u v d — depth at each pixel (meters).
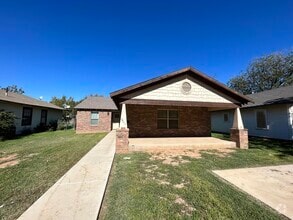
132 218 2.78
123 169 5.33
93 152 7.81
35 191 3.81
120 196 3.55
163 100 8.77
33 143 10.50
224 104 9.30
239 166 5.72
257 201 3.34
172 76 8.84
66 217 2.74
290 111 11.45
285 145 9.91
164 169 5.31
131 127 12.04
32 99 19.98
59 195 3.51
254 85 30.50
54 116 22.48
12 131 13.57
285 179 4.52
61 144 10.09
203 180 4.40
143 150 8.30
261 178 4.59
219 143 9.12
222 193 3.67
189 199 3.41
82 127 18.55
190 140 10.34
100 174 4.79
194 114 12.77
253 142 11.10
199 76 9.16
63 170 5.25
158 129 12.31
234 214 2.89
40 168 5.44
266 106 13.07
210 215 2.86
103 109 19.28
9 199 3.45
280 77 27.25
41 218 2.71
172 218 2.78
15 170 5.23
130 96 8.51
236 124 9.45
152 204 3.21
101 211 3.02
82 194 3.55
